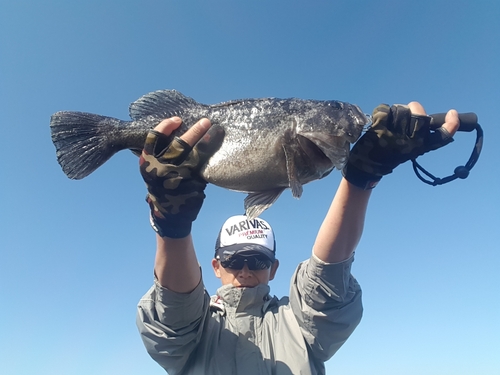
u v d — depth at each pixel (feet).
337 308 3.02
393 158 2.54
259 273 3.50
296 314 3.10
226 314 3.29
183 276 2.82
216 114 2.69
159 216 2.61
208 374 2.87
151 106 2.87
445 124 2.47
